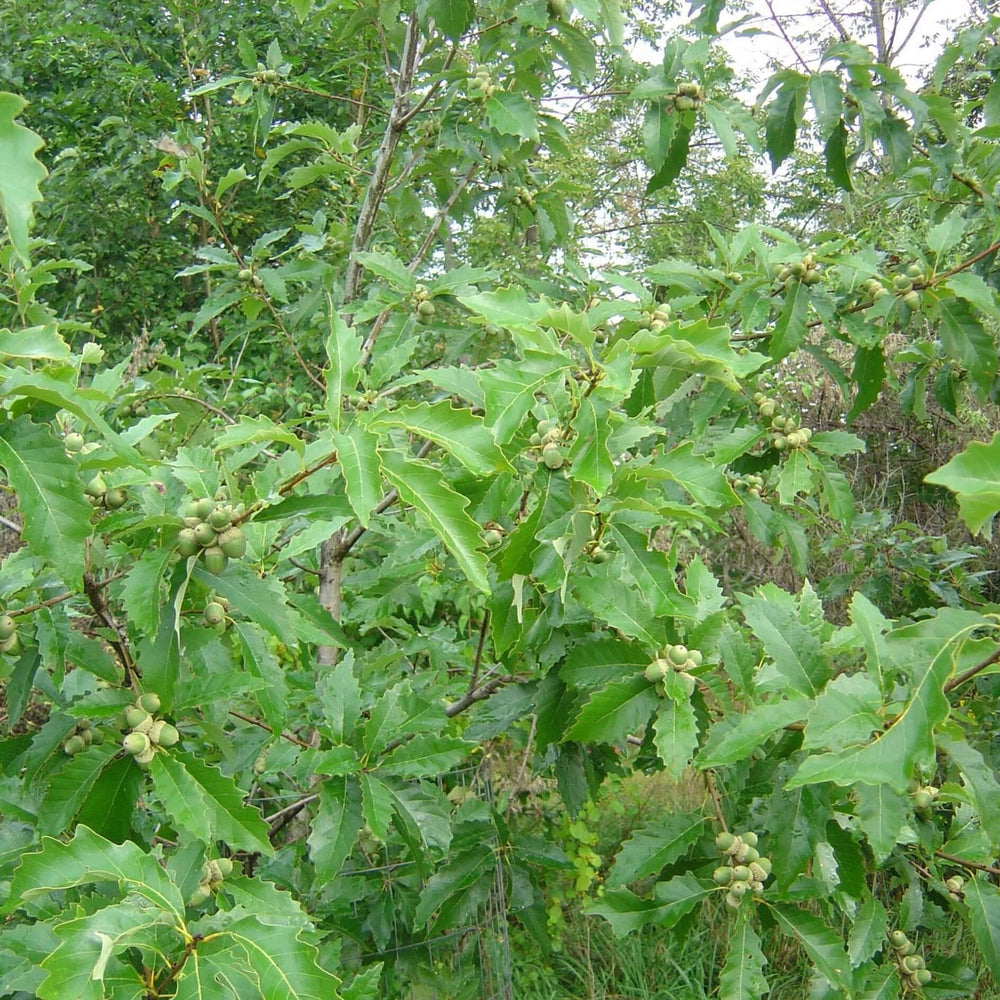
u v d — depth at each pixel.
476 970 3.57
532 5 3.34
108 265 7.32
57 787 1.74
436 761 2.20
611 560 2.18
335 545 3.47
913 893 2.32
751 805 2.21
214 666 1.89
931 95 3.17
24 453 1.45
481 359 3.99
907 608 4.97
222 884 1.80
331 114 7.30
